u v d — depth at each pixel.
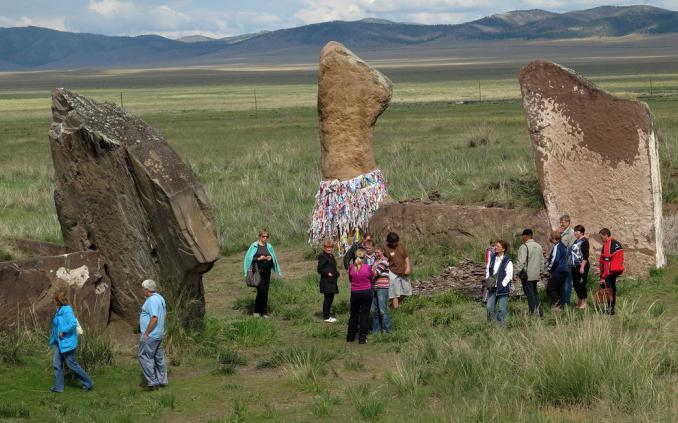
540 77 17.66
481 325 13.36
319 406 9.86
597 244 17.17
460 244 19.39
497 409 9.11
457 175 27.27
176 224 12.74
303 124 68.94
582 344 10.14
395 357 12.27
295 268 20.16
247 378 11.68
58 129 13.61
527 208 18.98
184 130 66.25
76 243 13.73
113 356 12.43
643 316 12.90
